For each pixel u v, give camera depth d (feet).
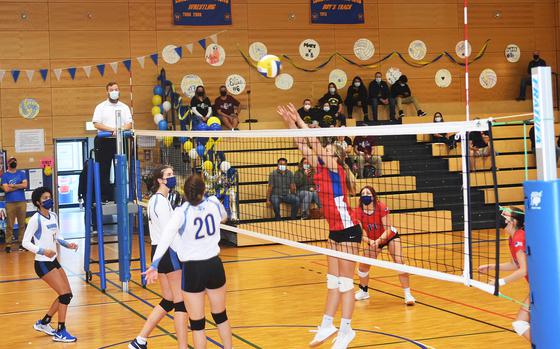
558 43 78.95
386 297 33.04
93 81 65.41
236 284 37.73
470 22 76.48
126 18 66.49
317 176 22.88
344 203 22.44
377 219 29.99
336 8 72.74
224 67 69.62
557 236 14.58
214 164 52.75
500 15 77.30
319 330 22.68
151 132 36.09
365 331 26.35
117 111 36.22
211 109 63.36
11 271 44.88
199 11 68.69
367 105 70.18
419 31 75.15
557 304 14.61
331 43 72.74
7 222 54.70
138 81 66.90
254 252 50.01
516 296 32.50
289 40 71.56
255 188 58.70
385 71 74.23
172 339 26.05
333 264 22.75
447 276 19.30
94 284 38.91
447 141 64.64
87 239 39.60
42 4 64.13
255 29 70.54
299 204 54.34
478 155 60.18
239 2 70.03
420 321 27.89
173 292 21.95
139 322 29.32
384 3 74.18
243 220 54.49
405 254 46.01
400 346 24.00
